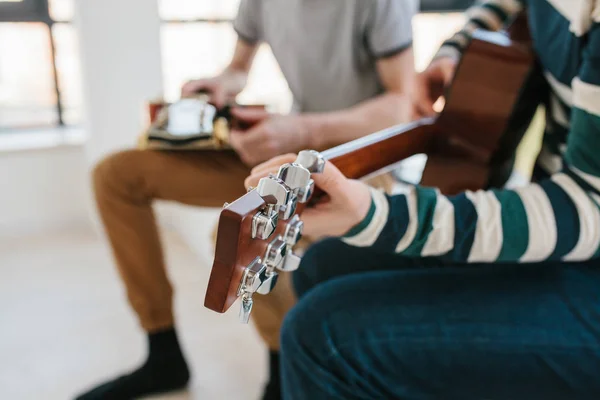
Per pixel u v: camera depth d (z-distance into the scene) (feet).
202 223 6.08
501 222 2.05
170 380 4.09
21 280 5.78
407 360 2.09
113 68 6.26
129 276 3.89
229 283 1.51
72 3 6.23
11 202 6.75
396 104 3.52
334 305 2.20
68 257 6.34
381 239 2.04
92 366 4.49
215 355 4.61
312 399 2.20
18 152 6.59
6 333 4.87
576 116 2.06
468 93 3.04
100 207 3.79
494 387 2.09
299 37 3.78
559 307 2.13
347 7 3.52
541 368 2.03
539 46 2.68
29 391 4.18
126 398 4.03
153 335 4.01
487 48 3.00
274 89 5.87
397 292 2.23
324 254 2.92
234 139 3.51
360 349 2.11
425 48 5.38
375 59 3.67
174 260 6.24
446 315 2.12
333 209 1.98
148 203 3.89
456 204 2.10
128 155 3.81
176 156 3.83
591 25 2.16
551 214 2.04
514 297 2.18
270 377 3.88
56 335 4.87
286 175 1.63
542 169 2.87
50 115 7.22
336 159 2.10
